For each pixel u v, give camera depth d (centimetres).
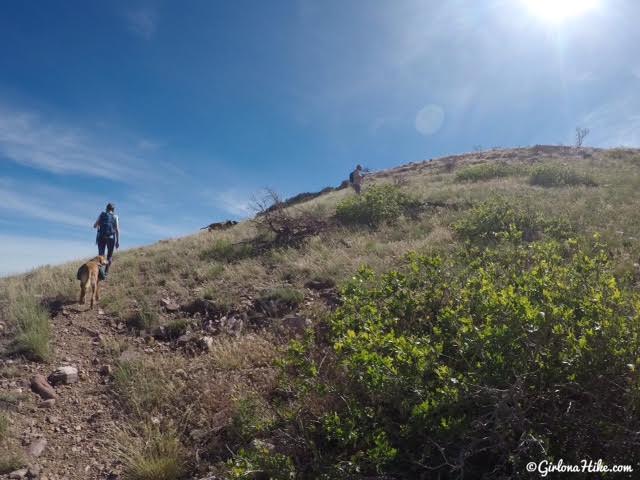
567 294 393
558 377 319
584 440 304
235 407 450
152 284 904
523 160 2253
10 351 622
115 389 541
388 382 343
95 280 826
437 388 326
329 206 1514
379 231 1075
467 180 1748
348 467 318
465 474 317
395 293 518
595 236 593
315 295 732
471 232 909
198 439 431
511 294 374
